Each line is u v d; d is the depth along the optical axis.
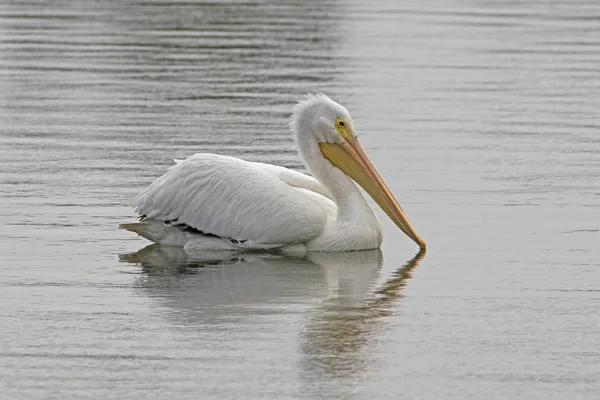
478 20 34.16
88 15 33.59
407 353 10.37
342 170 14.30
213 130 20.48
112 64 26.53
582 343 10.70
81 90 23.88
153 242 14.34
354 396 9.38
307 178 14.41
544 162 18.70
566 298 12.11
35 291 12.12
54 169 17.61
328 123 14.21
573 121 21.98
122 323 11.09
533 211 15.80
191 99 23.16
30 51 27.80
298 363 10.07
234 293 12.17
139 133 20.19
